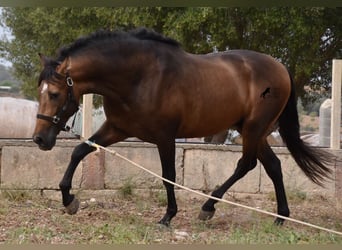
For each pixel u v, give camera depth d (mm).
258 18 13992
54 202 8391
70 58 6367
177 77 6680
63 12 15922
